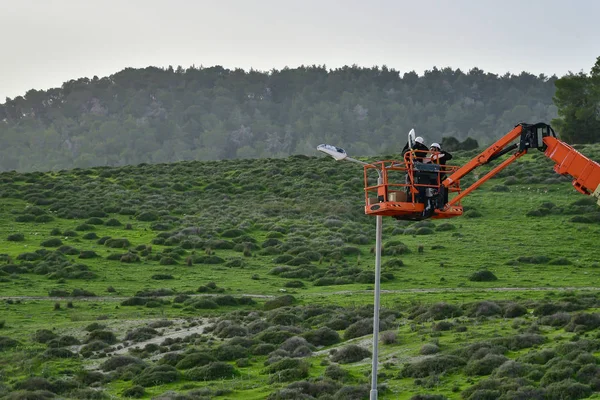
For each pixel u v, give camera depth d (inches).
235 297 4082.2
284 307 3678.6
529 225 5590.6
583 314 2677.2
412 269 4665.4
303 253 5083.7
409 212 1540.4
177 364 2691.9
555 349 2340.1
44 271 4704.7
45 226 5964.6
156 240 5487.2
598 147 7628.0
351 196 6820.9
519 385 2075.5
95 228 5900.6
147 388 2480.3
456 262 4788.4
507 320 2950.3
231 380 2501.2
